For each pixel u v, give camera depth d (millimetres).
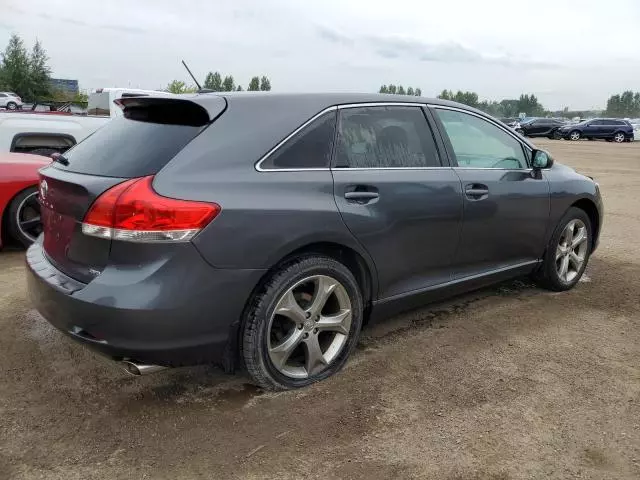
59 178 2988
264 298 2926
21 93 56281
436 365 3510
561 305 4629
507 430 2834
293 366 3242
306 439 2736
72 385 3203
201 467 2527
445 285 3896
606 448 2703
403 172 3537
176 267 2643
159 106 3178
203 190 2721
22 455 2584
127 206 2609
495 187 4070
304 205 3004
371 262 3373
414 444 2709
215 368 3432
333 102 3342
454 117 4020
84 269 2820
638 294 4953
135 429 2799
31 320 4082
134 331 2609
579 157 22188
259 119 3049
